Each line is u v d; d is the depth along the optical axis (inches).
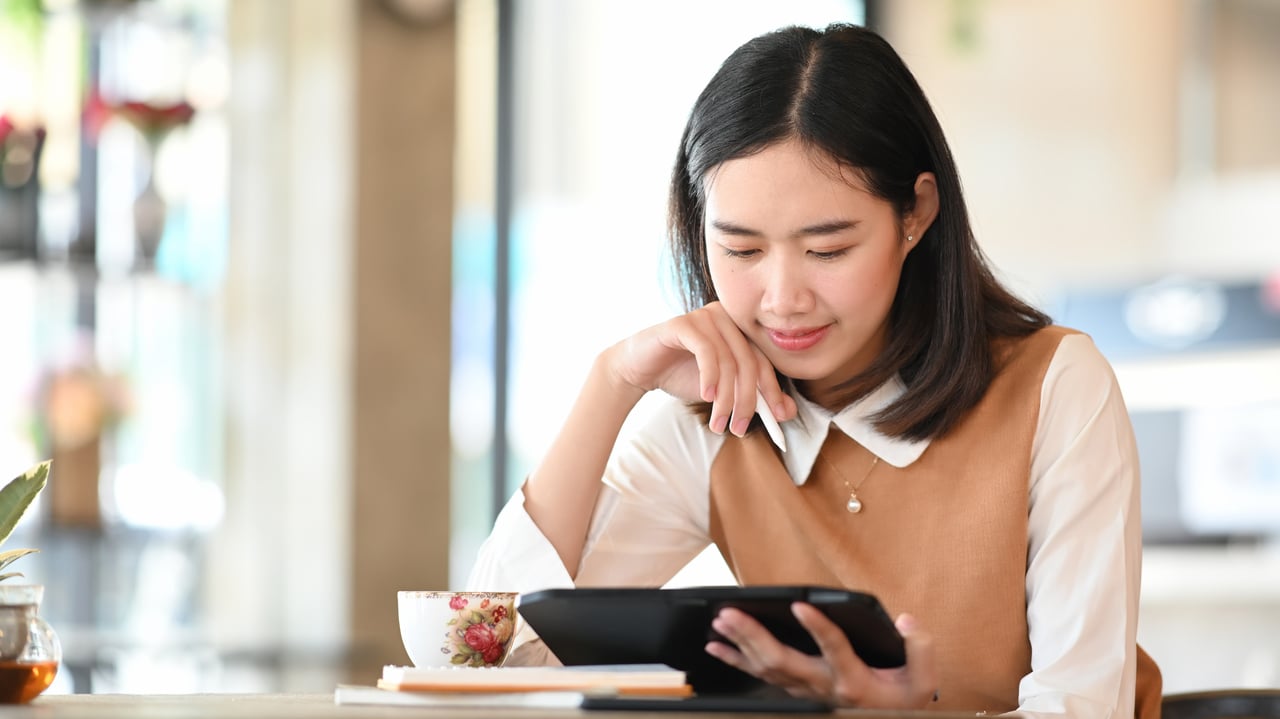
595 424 76.8
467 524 223.5
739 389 73.5
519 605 57.8
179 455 201.0
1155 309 219.9
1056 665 69.7
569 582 74.8
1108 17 222.8
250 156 203.8
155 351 200.8
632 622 57.8
